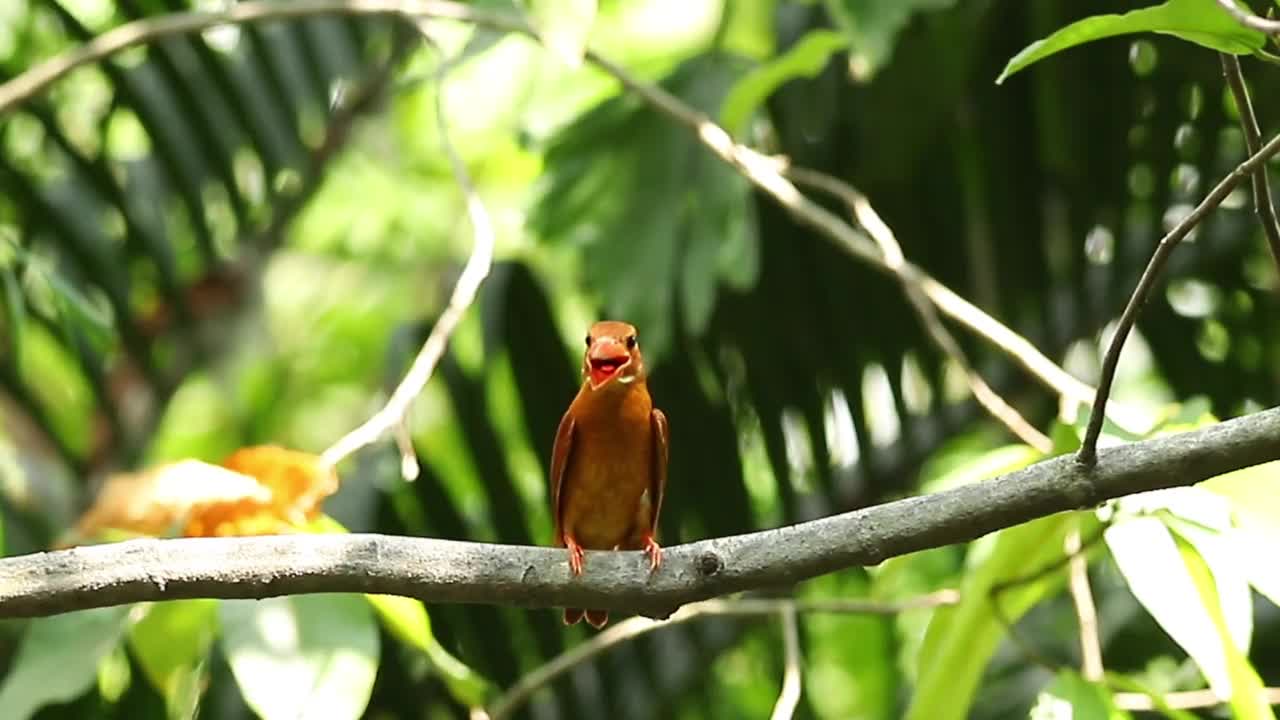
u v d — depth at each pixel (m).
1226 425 5.78
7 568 5.89
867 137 10.60
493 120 17.53
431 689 10.27
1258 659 11.09
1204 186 10.76
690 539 10.60
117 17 11.62
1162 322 11.09
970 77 10.52
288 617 6.77
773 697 12.75
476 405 10.77
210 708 9.26
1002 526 5.92
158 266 11.70
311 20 12.12
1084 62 10.43
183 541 6.03
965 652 7.57
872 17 9.05
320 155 12.38
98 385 11.71
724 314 10.67
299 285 19.27
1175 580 6.48
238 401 17.72
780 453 10.64
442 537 10.51
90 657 7.09
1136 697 7.59
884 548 6.00
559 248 10.16
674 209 9.82
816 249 10.69
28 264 8.98
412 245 19.25
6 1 12.50
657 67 13.55
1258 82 10.27
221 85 11.67
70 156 11.40
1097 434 5.77
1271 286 10.98
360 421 16.52
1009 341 8.43
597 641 8.48
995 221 10.70
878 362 10.81
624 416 7.54
